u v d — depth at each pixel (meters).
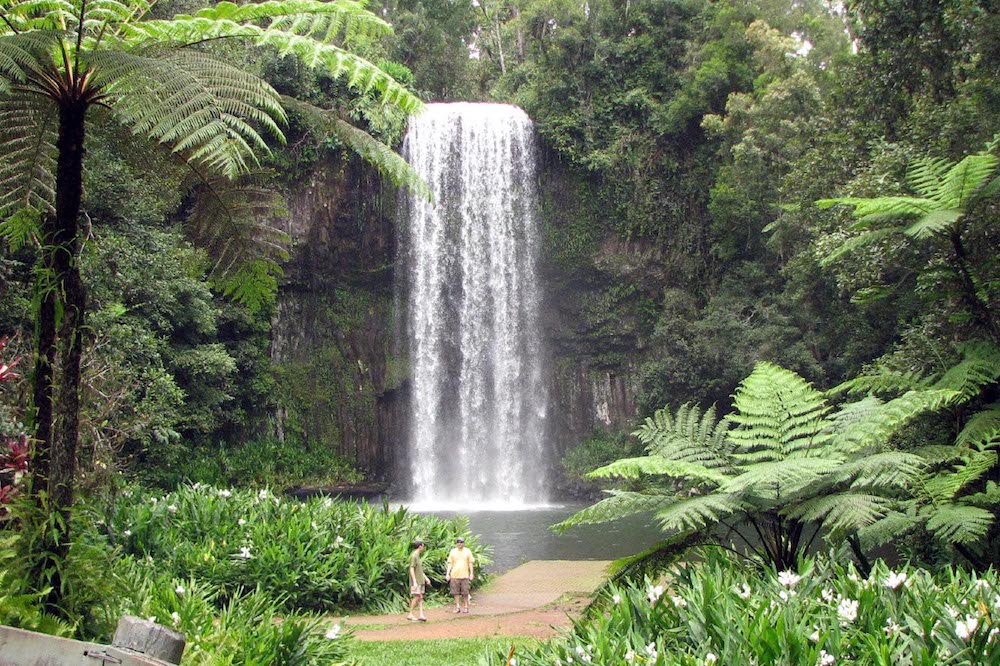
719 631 3.59
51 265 3.93
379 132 30.72
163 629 2.23
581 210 33.44
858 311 18.81
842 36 34.94
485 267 33.06
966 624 3.42
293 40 4.16
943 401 5.71
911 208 5.97
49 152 4.16
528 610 11.48
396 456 32.28
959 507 4.86
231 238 4.83
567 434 33.19
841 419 5.19
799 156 25.81
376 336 32.44
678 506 4.64
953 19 13.79
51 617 3.63
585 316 33.56
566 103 34.03
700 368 29.80
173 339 24.97
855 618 3.73
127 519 11.23
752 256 32.22
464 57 43.19
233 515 12.52
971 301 6.63
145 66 3.57
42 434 3.99
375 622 10.89
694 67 34.91
